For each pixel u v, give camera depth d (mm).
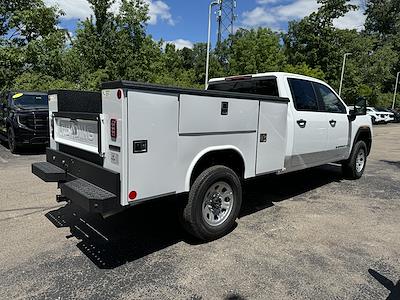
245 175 4379
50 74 20078
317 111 5914
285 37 41281
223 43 40000
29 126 9828
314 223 4730
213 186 3977
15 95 10750
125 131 3057
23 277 3230
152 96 3205
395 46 56531
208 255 3725
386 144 14758
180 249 3871
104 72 19656
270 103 4582
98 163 3480
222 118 3910
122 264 3512
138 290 3043
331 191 6461
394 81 55156
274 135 4730
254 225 4629
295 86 5492
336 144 6539
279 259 3650
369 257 3738
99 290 3037
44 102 10977
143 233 4312
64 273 3316
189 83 37781
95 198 3066
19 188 6242
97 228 4457
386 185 6992
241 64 33938
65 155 4082
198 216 3850
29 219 4727
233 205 4246
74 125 3916
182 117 3484
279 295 2996
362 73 43500
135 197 3215
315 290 3080
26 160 9188
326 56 39125
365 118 7629
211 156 4031
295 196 6098
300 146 5473
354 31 42062
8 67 19234
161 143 3340
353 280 3260
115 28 21016
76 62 19938
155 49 23344
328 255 3766
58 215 4898
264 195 6141
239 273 3350
